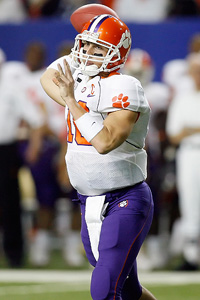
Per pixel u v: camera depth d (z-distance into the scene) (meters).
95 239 13.20
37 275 22.89
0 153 23.88
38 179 24.47
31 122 24.19
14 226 24.23
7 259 24.31
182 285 21.23
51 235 26.06
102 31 12.94
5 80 24.17
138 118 12.80
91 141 12.31
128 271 12.80
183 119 23.30
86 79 13.24
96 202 13.17
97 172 13.03
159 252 24.58
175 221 25.31
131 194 13.15
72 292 20.19
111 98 12.59
